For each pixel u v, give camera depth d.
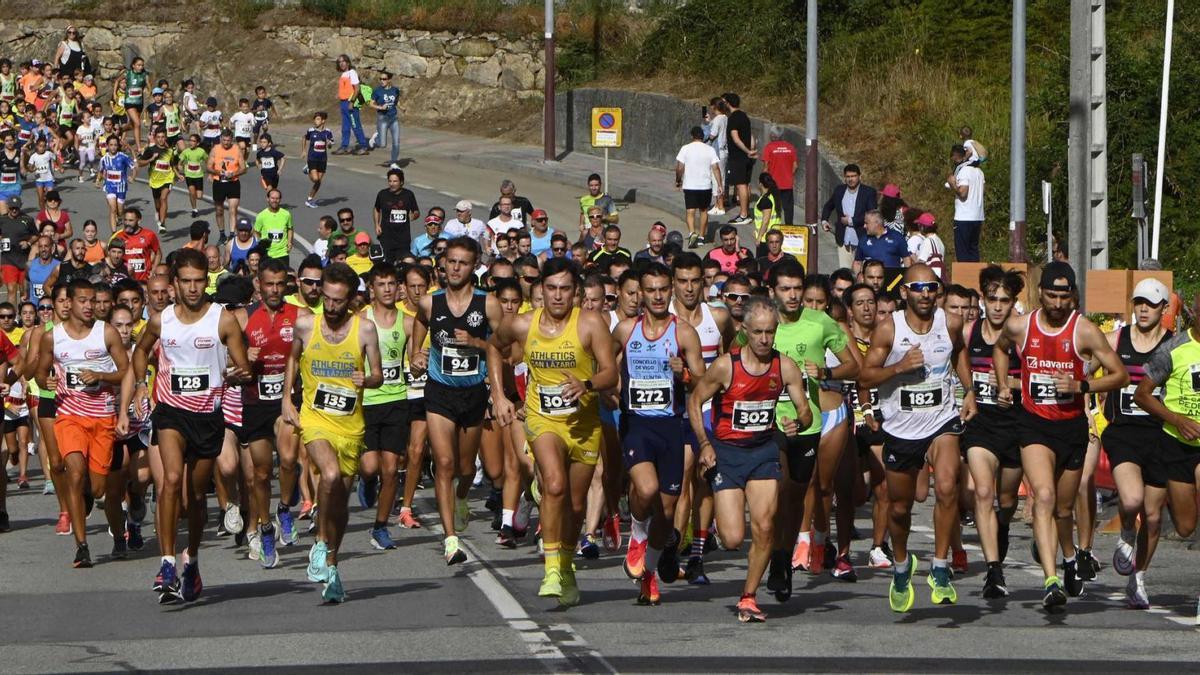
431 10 113.31
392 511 36.31
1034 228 65.81
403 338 31.61
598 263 39.50
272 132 110.44
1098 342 23.81
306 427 25.12
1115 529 33.91
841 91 80.88
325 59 115.62
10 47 123.12
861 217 62.41
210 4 120.50
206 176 95.81
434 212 58.78
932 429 24.45
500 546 31.00
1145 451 24.81
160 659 21.17
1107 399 25.94
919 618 24.09
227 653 21.50
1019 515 36.62
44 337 30.06
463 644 21.94
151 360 31.20
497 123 108.62
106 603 25.62
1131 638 22.62
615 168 91.81
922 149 72.94
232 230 76.44
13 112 103.44
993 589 24.16
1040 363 24.00
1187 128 65.12
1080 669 20.61
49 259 61.97
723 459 23.39
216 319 25.48
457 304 28.88
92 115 97.12
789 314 26.30
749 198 77.06
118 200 80.06
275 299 29.77
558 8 111.12
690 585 27.20
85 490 32.78
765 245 57.19
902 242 54.66
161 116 97.38
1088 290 38.41
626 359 24.53
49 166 87.44
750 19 93.38
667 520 24.75
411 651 21.50
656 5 109.06
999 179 67.19
